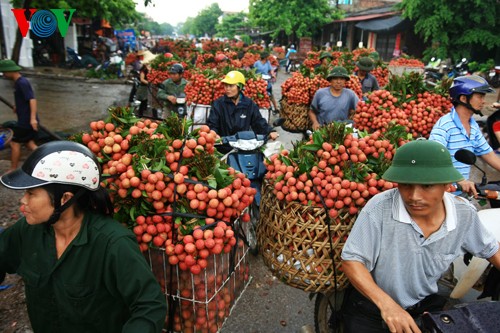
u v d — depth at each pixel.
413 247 1.91
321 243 2.21
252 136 4.19
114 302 1.78
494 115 4.25
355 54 11.73
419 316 2.02
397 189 1.96
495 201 3.22
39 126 6.98
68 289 1.71
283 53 29.31
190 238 2.01
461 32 21.11
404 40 25.66
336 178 2.23
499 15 20.30
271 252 2.40
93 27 31.66
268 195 2.46
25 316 3.26
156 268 2.17
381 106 4.66
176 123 2.36
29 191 1.61
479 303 1.75
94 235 1.70
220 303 2.22
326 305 2.63
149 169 2.11
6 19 18.28
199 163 2.16
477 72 19.16
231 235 2.09
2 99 6.32
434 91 4.88
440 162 1.69
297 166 2.33
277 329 3.24
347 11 37.94
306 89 6.32
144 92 9.45
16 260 1.92
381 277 2.00
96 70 20.06
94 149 2.33
